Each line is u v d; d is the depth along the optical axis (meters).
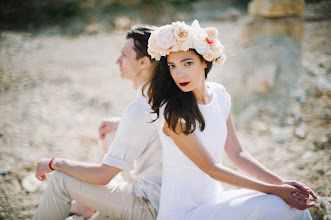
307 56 5.27
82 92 5.07
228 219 1.78
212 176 1.84
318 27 6.63
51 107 4.61
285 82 4.59
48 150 3.59
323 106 4.09
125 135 1.95
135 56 2.29
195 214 1.85
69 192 1.99
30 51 6.88
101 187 2.01
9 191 2.87
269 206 1.75
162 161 2.07
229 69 5.05
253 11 5.14
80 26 8.88
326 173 2.96
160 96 1.87
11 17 9.05
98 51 7.06
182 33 1.71
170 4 10.30
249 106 4.35
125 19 9.17
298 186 1.86
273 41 4.87
